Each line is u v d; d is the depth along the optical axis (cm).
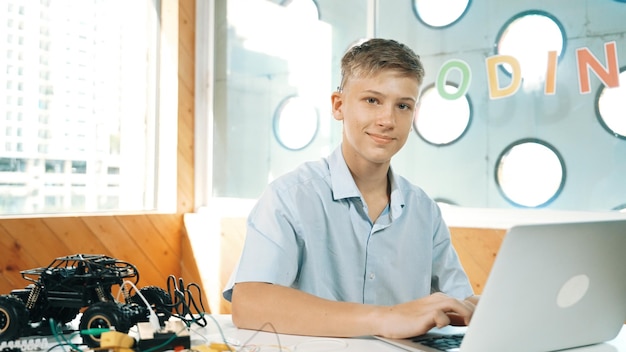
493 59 256
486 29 258
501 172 254
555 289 95
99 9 308
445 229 149
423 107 274
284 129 315
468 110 262
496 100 255
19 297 117
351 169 137
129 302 119
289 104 313
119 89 318
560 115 241
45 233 267
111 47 314
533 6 246
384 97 127
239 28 332
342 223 136
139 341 98
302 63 309
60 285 113
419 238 142
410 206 143
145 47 330
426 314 105
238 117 331
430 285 146
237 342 106
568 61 239
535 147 246
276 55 319
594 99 233
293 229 131
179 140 330
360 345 105
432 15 271
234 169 331
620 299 107
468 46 262
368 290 135
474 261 254
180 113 331
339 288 135
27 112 279
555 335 101
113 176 315
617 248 100
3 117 270
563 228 90
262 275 122
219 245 316
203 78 340
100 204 309
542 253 89
